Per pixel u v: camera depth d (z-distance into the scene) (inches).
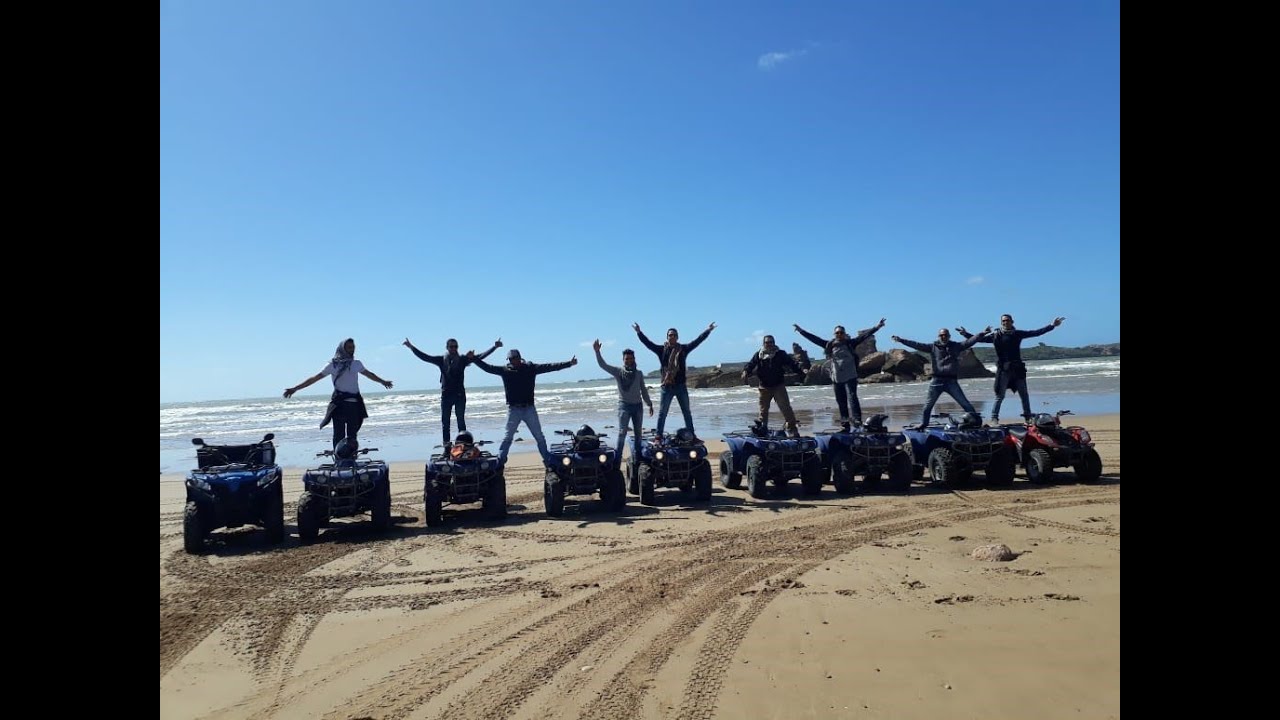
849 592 233.9
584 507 407.5
